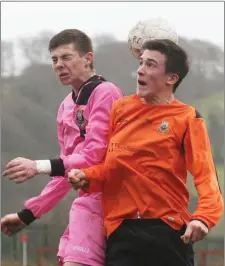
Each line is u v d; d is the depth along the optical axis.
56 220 27.98
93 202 8.35
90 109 8.48
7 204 27.23
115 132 7.93
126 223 7.70
